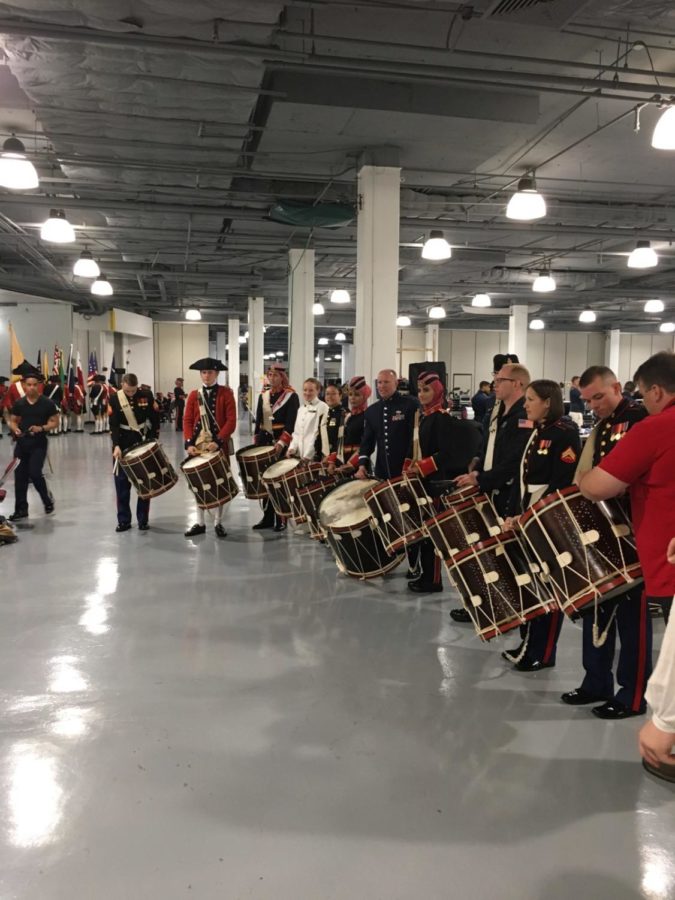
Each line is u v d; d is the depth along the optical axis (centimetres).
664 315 2411
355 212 905
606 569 263
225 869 204
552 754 268
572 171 852
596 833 221
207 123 652
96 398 1823
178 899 192
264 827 222
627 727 290
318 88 602
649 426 234
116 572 519
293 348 1218
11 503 806
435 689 325
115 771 254
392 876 201
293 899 192
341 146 717
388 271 730
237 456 654
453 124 650
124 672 341
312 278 1216
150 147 725
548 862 207
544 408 326
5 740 276
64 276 1697
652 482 236
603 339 2839
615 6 478
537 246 1324
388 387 495
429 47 478
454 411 1425
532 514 279
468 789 244
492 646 379
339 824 224
